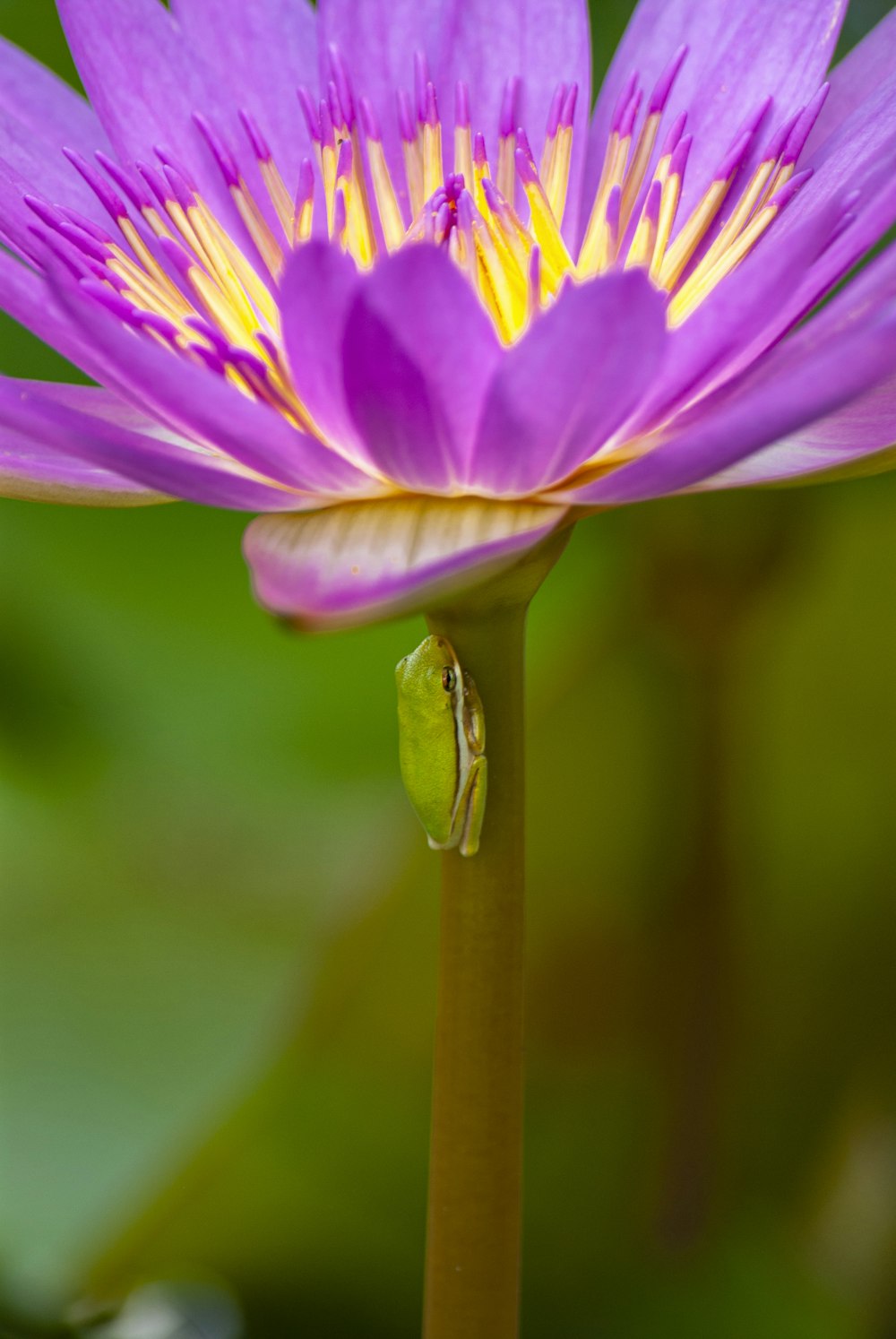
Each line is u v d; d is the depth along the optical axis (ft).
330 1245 2.77
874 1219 2.77
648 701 2.80
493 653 2.30
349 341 2.17
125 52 2.40
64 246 2.29
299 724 3.18
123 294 2.31
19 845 3.33
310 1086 2.78
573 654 2.76
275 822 3.43
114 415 2.34
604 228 2.32
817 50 2.37
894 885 2.82
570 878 2.83
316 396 2.22
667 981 2.81
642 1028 2.81
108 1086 2.81
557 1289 2.74
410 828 2.72
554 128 2.36
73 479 2.31
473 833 2.30
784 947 2.83
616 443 2.24
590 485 2.21
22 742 3.17
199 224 2.34
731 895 2.79
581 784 2.82
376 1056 2.79
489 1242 2.32
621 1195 2.77
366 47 2.41
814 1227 2.80
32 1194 2.73
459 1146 2.32
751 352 2.24
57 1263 2.69
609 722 2.81
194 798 3.40
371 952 2.72
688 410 2.24
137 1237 2.68
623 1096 2.80
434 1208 2.33
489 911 2.31
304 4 2.44
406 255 2.15
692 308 2.32
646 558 2.73
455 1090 2.32
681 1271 2.71
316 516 2.24
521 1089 2.32
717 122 2.39
